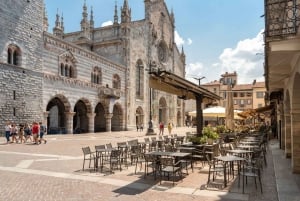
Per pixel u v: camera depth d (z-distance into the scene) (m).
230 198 8.98
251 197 9.11
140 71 64.50
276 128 34.03
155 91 70.81
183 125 88.88
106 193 9.43
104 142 28.53
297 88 11.99
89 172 12.87
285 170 13.52
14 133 27.14
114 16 61.75
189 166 14.46
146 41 66.75
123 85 57.22
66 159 16.62
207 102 21.27
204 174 12.63
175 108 82.81
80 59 43.59
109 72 51.91
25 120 33.28
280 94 20.81
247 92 87.31
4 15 31.12
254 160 12.12
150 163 15.30
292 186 10.44
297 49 8.62
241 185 10.66
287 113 17.14
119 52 59.12
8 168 13.59
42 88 36.09
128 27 59.12
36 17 35.66
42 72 36.16
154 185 10.59
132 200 8.67
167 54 77.94
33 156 17.77
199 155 15.72
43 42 36.56
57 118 50.06
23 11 33.72
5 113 30.84
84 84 44.38
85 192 9.52
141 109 64.56
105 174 12.47
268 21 9.10
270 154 19.44
